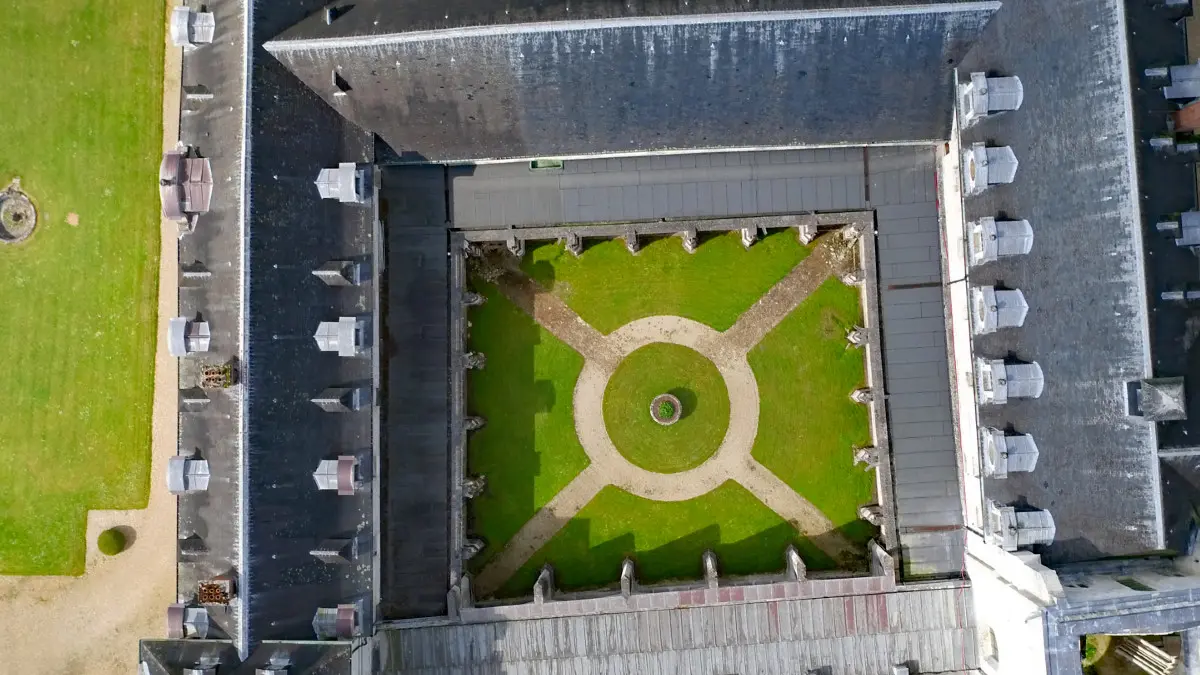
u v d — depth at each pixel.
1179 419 28.94
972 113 32.12
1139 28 30.44
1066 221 31.03
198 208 32.88
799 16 30.44
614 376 40.75
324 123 34.00
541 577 38.25
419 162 36.25
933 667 37.03
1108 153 30.05
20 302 41.66
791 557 38.69
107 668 41.16
